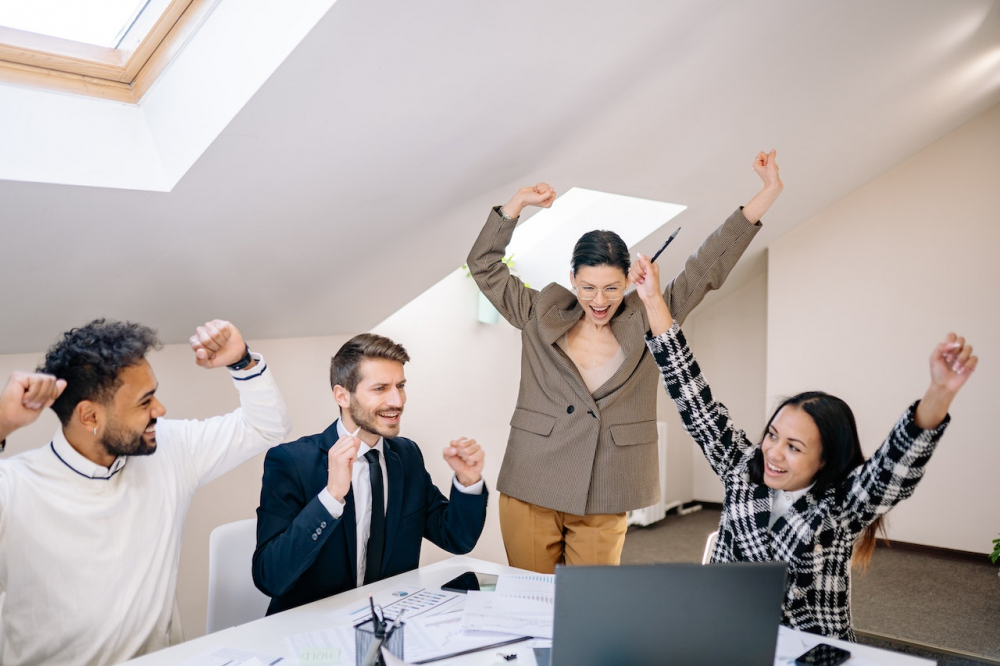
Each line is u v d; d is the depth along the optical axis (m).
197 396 2.97
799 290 5.50
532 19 2.15
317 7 1.80
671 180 3.74
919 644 3.59
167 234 2.31
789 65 3.14
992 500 4.99
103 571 1.68
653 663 1.26
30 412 1.43
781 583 1.32
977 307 5.02
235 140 2.08
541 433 2.65
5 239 2.00
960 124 5.00
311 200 2.48
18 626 1.63
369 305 3.39
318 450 2.07
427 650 1.56
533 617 1.72
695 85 2.97
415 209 2.84
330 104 2.11
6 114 1.89
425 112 2.33
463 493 2.11
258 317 3.02
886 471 1.72
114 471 1.71
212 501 3.07
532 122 2.67
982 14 3.44
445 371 4.07
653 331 2.11
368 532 2.08
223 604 2.07
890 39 3.30
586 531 2.64
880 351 5.27
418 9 1.92
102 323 1.74
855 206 5.33
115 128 2.08
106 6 1.95
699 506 6.43
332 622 1.71
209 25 1.98
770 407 5.60
